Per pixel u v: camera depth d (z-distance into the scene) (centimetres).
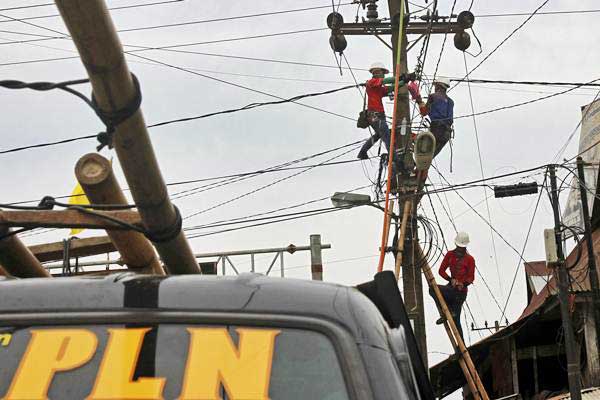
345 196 2056
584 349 2509
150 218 562
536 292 3200
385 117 2039
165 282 358
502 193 2103
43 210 554
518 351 2750
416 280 2012
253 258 2523
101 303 350
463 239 2094
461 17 2091
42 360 332
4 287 359
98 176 580
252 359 331
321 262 2548
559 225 2098
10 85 492
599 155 2680
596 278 2328
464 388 3128
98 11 438
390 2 2112
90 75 476
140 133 505
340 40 2114
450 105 2038
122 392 323
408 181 2016
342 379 329
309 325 340
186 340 336
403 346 367
